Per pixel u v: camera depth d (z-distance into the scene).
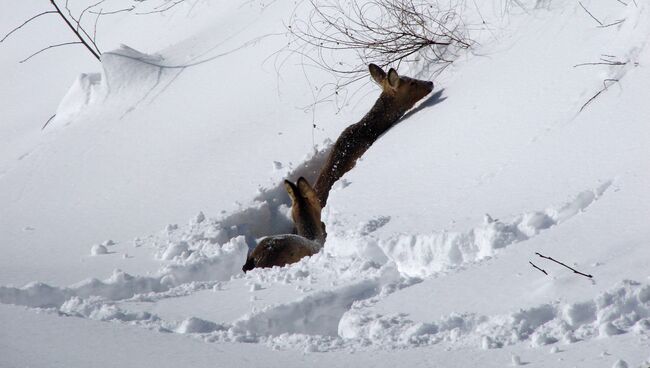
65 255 21.62
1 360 10.07
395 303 13.00
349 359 10.54
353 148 23.48
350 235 17.98
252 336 11.79
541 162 18.12
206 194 23.97
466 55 24.64
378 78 24.30
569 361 9.76
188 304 14.83
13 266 20.75
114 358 10.34
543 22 23.58
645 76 18.89
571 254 13.60
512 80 21.91
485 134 20.42
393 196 19.75
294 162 24.28
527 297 12.13
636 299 11.13
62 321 11.92
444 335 11.20
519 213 16.48
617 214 14.66
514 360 9.88
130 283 16.69
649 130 17.05
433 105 23.50
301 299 13.98
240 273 18.39
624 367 9.21
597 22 21.92
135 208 24.30
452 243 16.28
